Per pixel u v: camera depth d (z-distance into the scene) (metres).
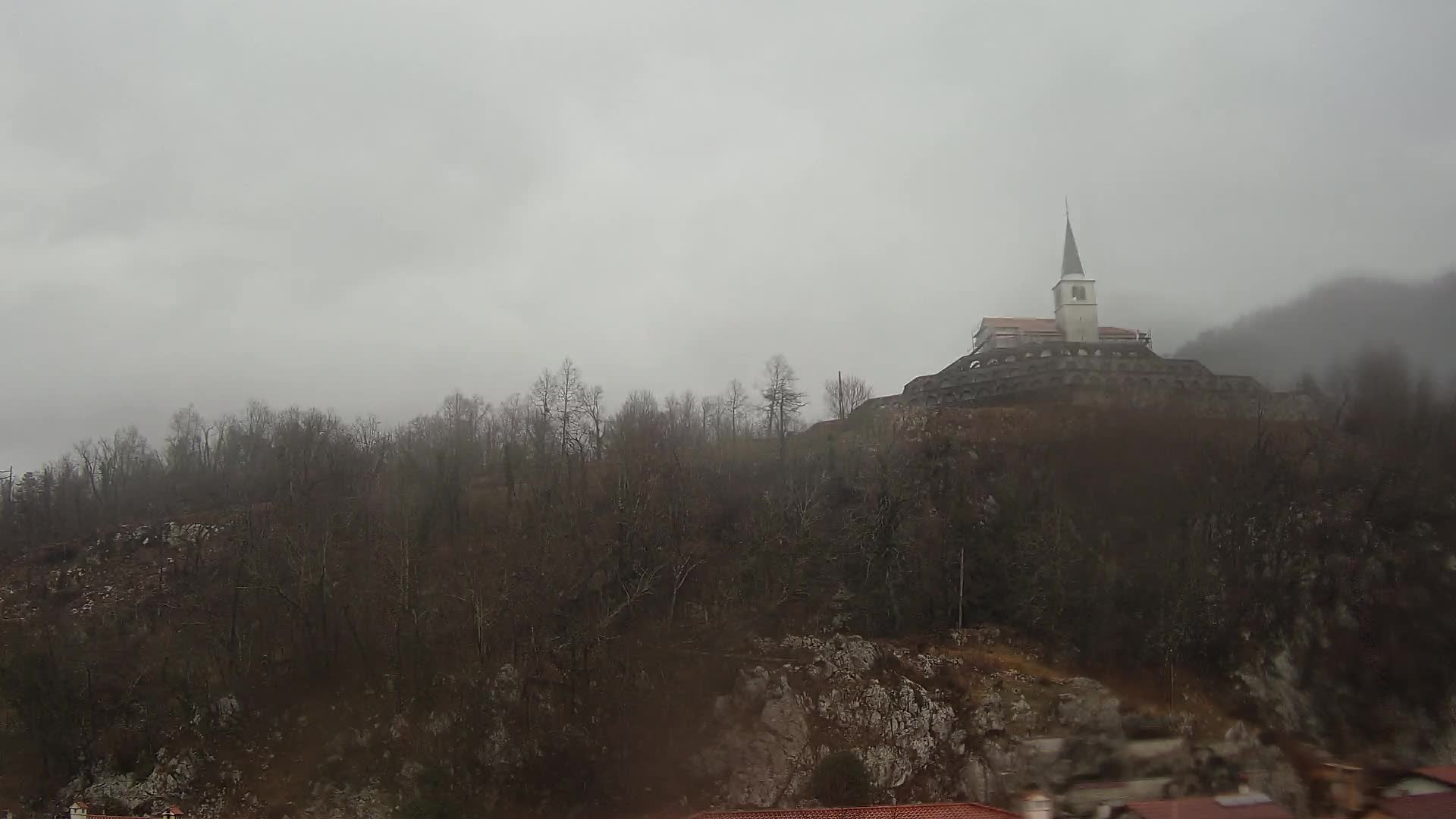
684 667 83.94
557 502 101.94
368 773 74.88
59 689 77.81
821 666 84.00
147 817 67.31
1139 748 78.06
